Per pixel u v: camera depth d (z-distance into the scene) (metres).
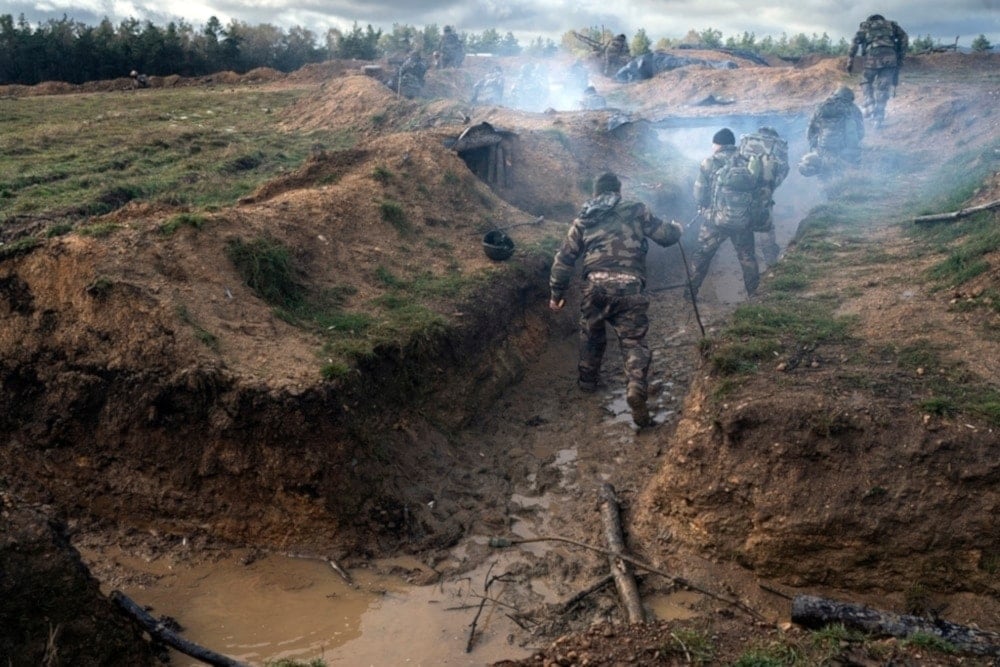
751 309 7.30
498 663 4.61
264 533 5.71
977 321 6.54
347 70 28.09
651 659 4.42
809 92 21.77
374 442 6.04
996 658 4.28
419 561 5.62
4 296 6.31
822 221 10.42
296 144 15.77
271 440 5.64
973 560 4.90
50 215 9.90
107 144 14.57
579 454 6.98
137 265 6.38
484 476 6.57
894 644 4.39
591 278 7.56
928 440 5.07
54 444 6.01
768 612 5.10
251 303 6.66
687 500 5.56
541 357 8.77
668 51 31.36
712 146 18.41
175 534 5.78
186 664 4.63
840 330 6.71
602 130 15.16
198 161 13.34
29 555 4.16
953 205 9.70
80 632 4.22
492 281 8.50
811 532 5.13
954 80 20.64
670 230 7.75
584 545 5.39
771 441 5.35
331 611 5.13
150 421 5.80
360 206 8.83
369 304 7.42
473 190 10.45
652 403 7.88
